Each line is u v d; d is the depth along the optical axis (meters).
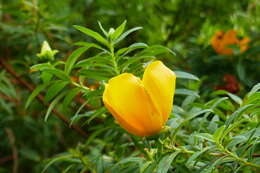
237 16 1.07
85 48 0.60
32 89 0.83
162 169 0.55
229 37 0.86
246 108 0.54
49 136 1.07
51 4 1.05
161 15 1.07
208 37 1.02
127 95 0.54
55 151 1.12
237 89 0.80
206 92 0.83
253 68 0.86
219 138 0.55
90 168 0.68
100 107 0.64
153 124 0.55
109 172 0.65
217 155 0.58
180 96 0.83
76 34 1.04
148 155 0.60
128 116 0.55
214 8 1.08
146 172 0.57
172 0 1.09
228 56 0.88
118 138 0.67
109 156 0.74
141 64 0.61
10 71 0.83
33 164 1.12
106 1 1.06
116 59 0.60
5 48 1.01
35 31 0.89
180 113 0.65
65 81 0.62
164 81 0.55
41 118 1.04
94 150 0.77
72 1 1.18
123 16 1.05
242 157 0.57
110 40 0.60
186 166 0.58
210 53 0.92
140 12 1.06
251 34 0.99
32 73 0.85
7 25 0.97
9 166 1.11
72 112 0.99
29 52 0.96
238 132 0.61
